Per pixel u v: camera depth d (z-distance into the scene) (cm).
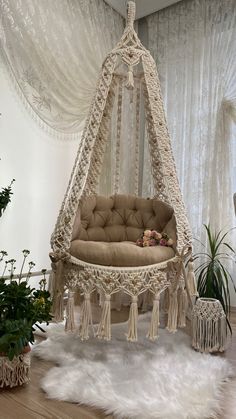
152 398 171
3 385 180
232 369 208
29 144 324
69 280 223
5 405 167
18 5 287
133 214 297
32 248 332
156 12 400
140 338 251
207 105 353
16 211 316
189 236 246
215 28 355
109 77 258
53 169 349
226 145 341
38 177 335
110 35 388
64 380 186
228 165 340
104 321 210
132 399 170
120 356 220
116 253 216
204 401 170
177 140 372
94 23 366
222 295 295
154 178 298
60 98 332
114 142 384
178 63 379
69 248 226
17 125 312
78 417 158
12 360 177
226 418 161
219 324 234
